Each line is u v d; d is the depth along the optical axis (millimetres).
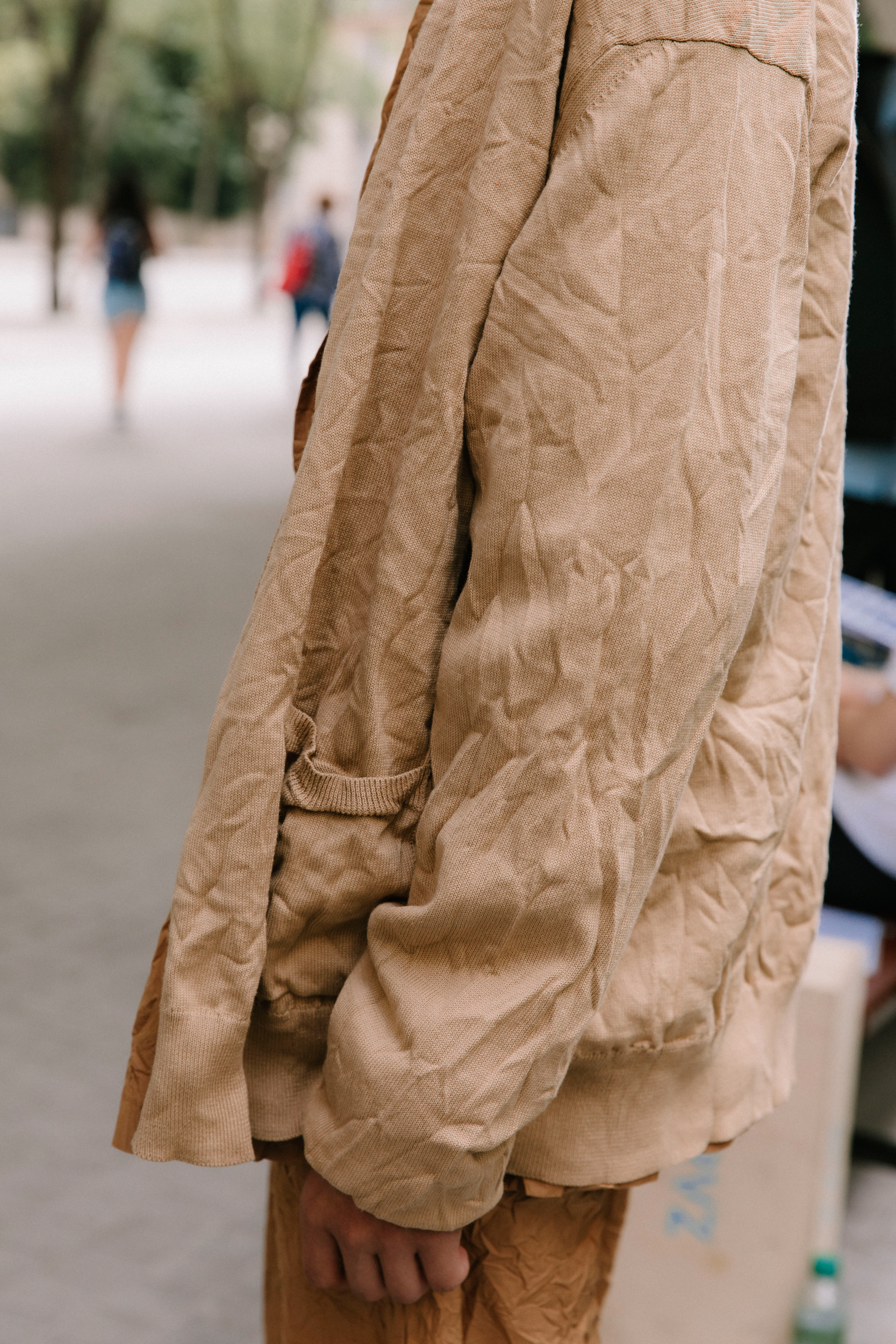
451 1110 863
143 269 10977
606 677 851
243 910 960
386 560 952
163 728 4559
